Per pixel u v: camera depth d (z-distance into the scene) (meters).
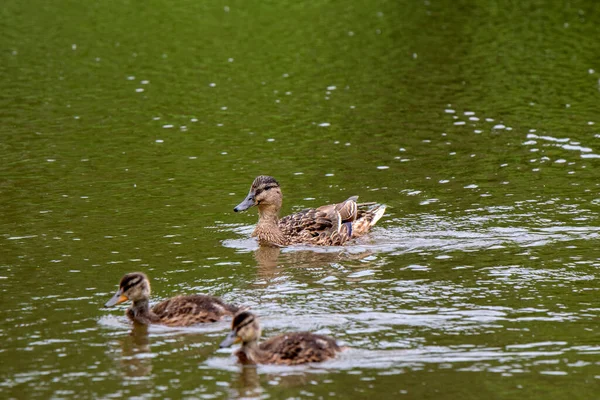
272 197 17.16
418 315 13.27
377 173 20.84
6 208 18.55
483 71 29.72
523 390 11.03
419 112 25.70
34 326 13.04
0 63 30.97
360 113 25.75
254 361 11.88
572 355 11.92
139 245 16.59
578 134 23.36
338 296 14.10
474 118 24.97
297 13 38.41
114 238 16.94
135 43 33.88
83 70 30.34
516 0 39.94
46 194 19.45
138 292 13.20
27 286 14.55
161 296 14.14
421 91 27.75
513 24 35.88
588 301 13.72
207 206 18.88
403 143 23.03
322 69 30.50
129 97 27.48
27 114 25.67
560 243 16.30
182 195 19.53
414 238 16.89
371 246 16.62
